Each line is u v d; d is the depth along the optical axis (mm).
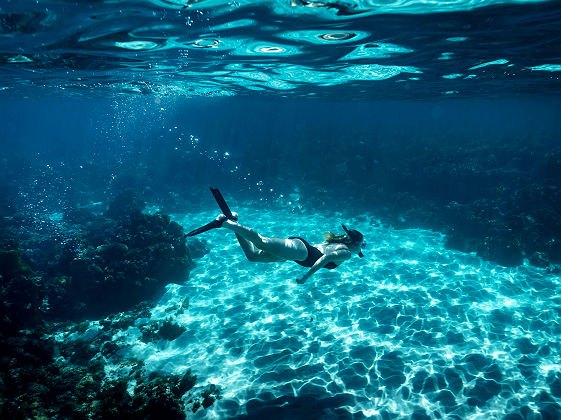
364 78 16828
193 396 7910
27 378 8305
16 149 58406
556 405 7039
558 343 8977
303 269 14188
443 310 10781
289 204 24359
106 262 13375
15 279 10789
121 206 22859
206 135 41812
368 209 22172
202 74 15680
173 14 7094
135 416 7148
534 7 6812
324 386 7926
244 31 8484
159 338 10266
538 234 15500
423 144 31875
